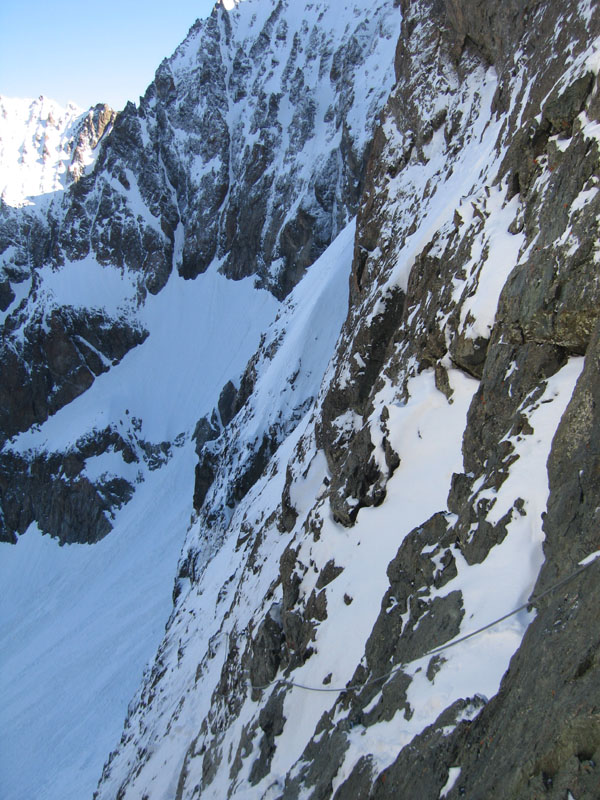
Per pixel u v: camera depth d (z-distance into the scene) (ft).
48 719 140.46
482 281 35.22
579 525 20.25
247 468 115.75
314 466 60.18
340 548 38.81
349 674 31.07
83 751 127.24
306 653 36.40
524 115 44.32
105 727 132.77
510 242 34.96
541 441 25.03
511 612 21.49
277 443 113.60
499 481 25.68
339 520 41.34
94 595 198.90
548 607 19.44
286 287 255.70
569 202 28.55
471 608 23.25
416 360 41.88
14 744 135.44
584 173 28.63
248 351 255.09
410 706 22.93
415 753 20.56
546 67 44.32
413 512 33.65
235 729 43.32
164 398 263.29
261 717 37.99
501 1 60.75
